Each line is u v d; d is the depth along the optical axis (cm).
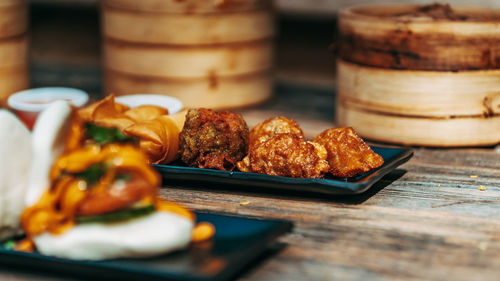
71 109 69
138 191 66
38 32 161
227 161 82
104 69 113
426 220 75
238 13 106
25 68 115
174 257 66
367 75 95
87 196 66
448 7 99
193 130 82
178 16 104
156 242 66
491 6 120
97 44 155
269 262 69
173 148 83
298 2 132
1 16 110
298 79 129
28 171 69
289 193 80
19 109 95
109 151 66
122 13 106
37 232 67
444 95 92
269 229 70
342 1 129
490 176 85
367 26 94
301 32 148
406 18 95
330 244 71
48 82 126
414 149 94
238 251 67
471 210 77
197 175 80
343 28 98
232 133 82
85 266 66
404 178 85
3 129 68
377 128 95
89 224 66
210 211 77
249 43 108
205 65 106
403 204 78
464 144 94
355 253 70
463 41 91
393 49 93
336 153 80
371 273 67
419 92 92
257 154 80
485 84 92
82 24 163
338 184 77
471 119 93
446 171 87
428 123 93
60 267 67
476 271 68
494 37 91
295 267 68
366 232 73
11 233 70
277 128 84
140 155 67
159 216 67
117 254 66
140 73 107
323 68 136
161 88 107
